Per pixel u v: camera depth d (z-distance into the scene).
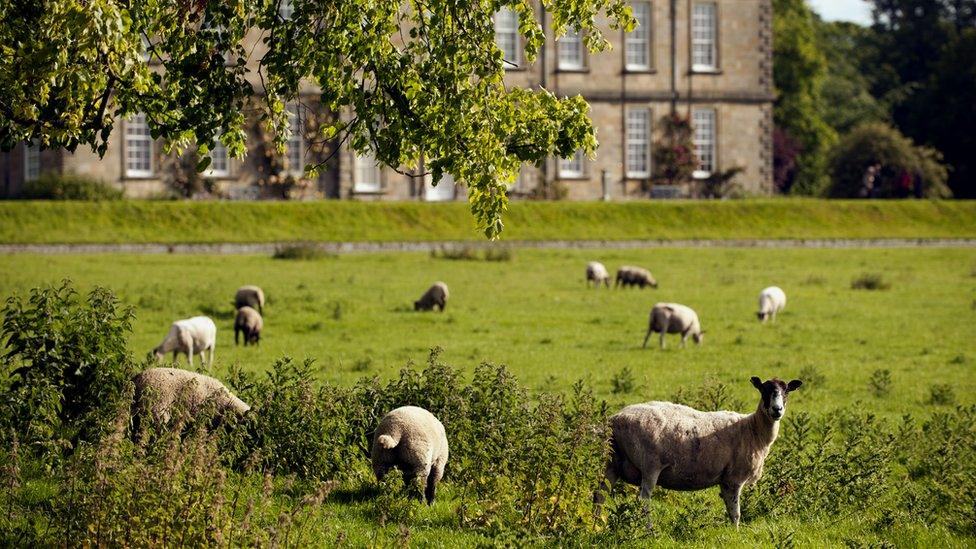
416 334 35.38
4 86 14.51
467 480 15.79
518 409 16.91
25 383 16.17
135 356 28.45
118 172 74.44
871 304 45.28
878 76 126.50
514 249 62.69
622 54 86.00
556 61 84.69
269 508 14.33
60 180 70.19
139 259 54.25
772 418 14.13
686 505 15.85
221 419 15.73
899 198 89.81
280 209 67.75
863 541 14.26
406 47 15.07
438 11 14.80
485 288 47.84
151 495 11.68
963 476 16.94
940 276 55.25
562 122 15.42
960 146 104.75
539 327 37.84
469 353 31.83
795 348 34.44
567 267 56.56
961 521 15.30
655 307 33.97
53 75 13.44
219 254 58.59
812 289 49.84
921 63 122.44
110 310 17.12
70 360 16.53
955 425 21.16
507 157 15.08
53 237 59.31
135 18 14.04
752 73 88.31
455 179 14.90
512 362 30.36
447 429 16.44
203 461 12.39
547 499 13.88
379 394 17.41
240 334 34.44
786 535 13.91
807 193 108.38
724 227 71.94
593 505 14.27
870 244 69.50
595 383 27.20
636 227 70.62
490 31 14.93
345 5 14.64
